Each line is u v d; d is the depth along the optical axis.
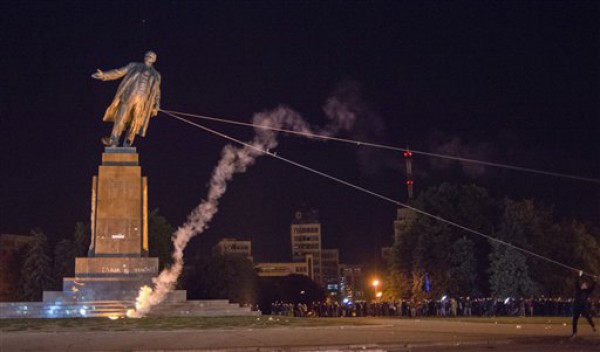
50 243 87.31
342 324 29.97
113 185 39.28
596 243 72.56
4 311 34.84
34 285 83.44
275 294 112.81
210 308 37.16
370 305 68.44
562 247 72.44
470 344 21.19
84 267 37.78
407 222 79.88
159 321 30.91
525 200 73.88
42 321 31.03
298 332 25.53
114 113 40.50
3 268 90.75
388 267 81.94
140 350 19.80
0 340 23.12
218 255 94.25
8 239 91.75
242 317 34.09
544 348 19.97
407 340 22.11
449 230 73.88
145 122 40.59
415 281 73.81
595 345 21.09
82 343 21.95
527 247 69.81
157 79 40.72
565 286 70.19
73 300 36.59
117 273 37.91
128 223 39.00
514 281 67.94
